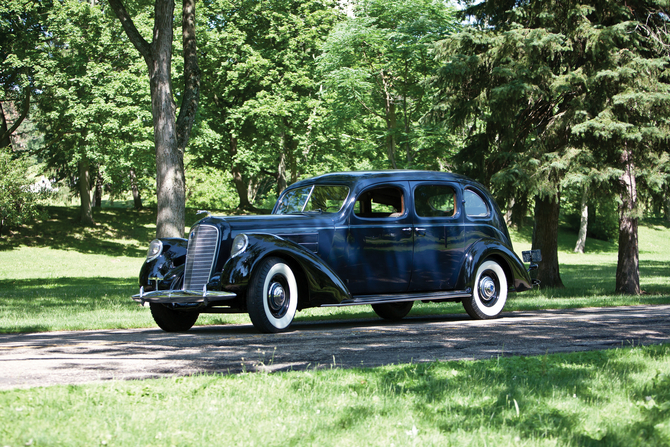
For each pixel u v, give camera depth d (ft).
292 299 21.98
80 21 102.89
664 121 44.11
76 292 49.24
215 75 112.57
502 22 49.83
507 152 45.65
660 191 47.70
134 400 10.38
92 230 125.80
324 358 15.46
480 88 47.03
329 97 101.96
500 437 8.59
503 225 29.14
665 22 49.01
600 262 118.52
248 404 10.21
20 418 9.14
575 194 46.55
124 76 99.04
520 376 12.88
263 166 124.06
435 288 26.35
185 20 44.96
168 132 43.11
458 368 13.57
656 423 9.37
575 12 44.14
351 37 87.81
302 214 24.75
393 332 21.22
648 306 35.91
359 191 24.58
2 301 40.70
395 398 10.78
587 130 43.29
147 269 23.38
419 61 84.02
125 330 24.13
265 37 111.14
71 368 13.91
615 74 41.70
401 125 92.94
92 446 7.92
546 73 43.39
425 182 26.58
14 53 99.50
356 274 24.17
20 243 112.88
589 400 10.94
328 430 8.77
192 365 14.34
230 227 21.91
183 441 8.13
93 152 100.73
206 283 21.36
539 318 26.94
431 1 84.79
